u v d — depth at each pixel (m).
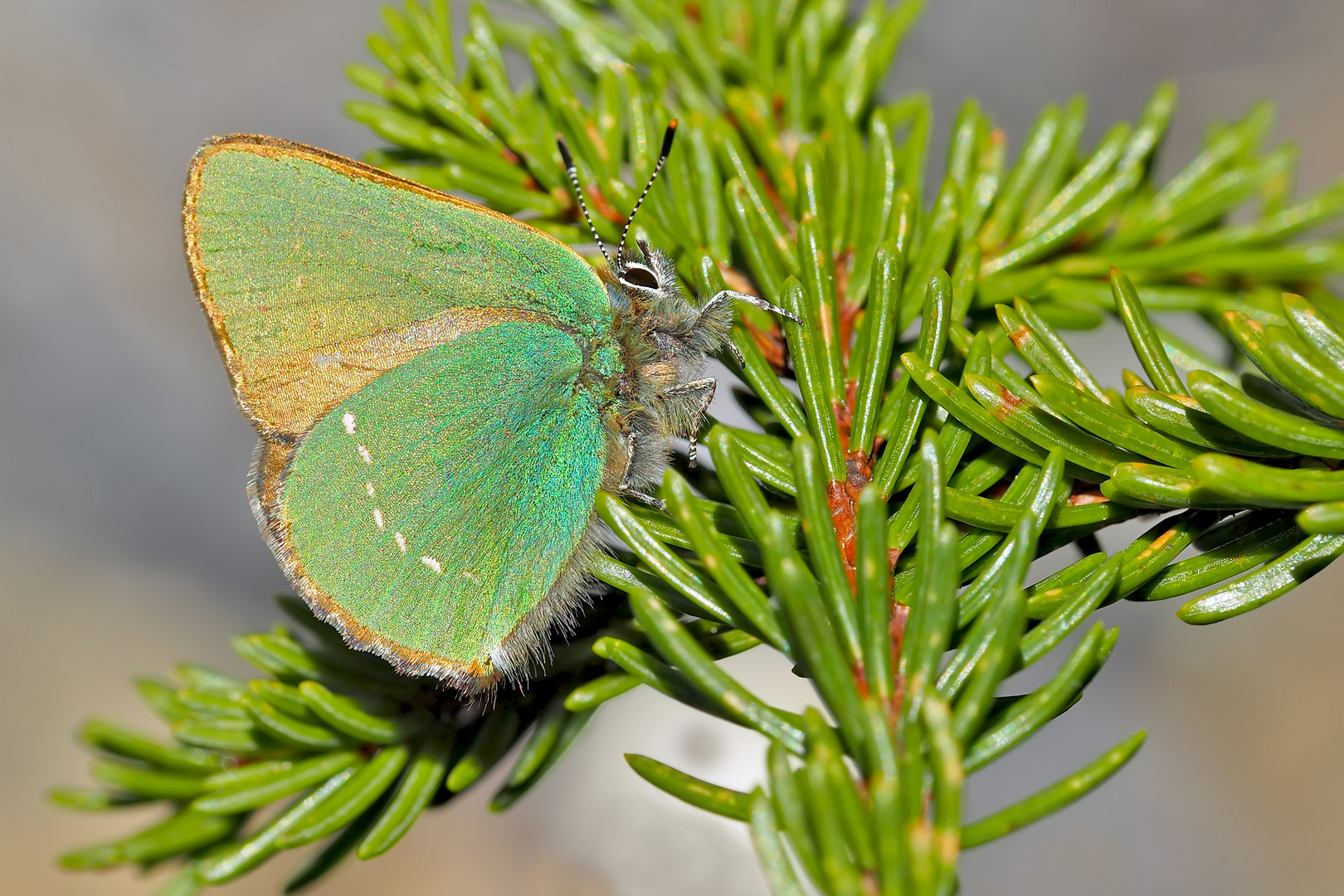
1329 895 0.20
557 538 0.17
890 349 0.16
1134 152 0.17
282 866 0.23
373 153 0.17
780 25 0.17
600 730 0.19
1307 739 0.21
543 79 0.17
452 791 0.16
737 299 0.16
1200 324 0.18
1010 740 0.15
